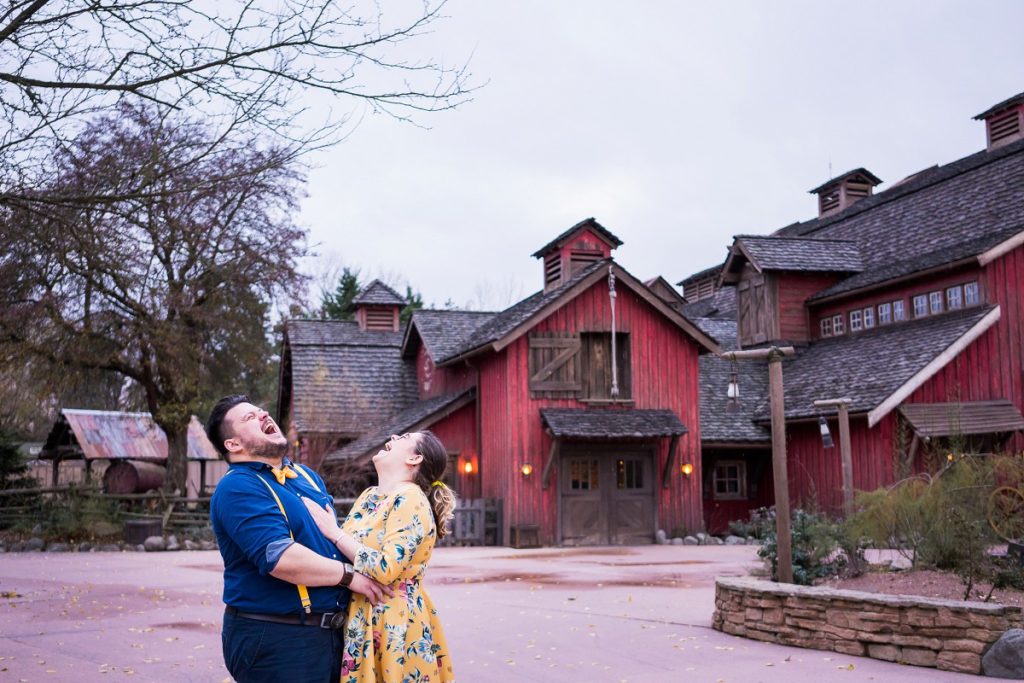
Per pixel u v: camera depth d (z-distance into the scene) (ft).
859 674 24.58
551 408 77.05
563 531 75.87
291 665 12.51
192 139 38.81
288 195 72.90
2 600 40.55
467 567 56.54
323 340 106.22
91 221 25.22
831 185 114.01
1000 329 74.59
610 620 34.50
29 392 78.28
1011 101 92.27
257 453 13.06
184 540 73.67
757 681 23.86
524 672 25.32
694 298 137.69
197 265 73.36
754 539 79.41
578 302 78.84
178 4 22.49
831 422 78.79
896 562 41.75
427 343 93.50
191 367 76.69
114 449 91.04
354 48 23.53
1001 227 77.56
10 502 78.64
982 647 24.54
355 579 12.72
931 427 69.72
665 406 79.92
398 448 14.26
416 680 13.21
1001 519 33.91
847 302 88.99
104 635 31.35
